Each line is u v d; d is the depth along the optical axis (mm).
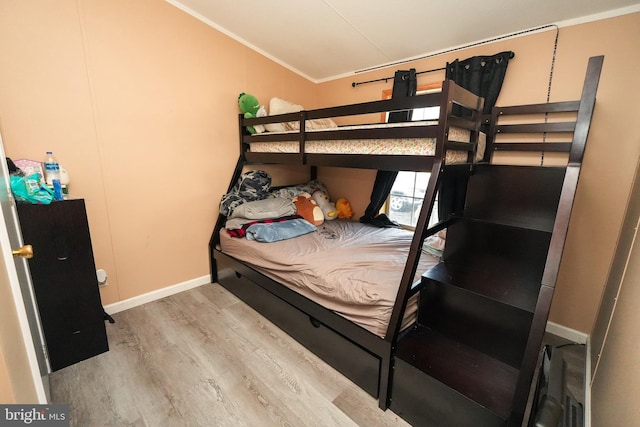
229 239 2506
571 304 2070
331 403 1483
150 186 2334
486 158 2240
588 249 1964
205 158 2643
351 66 3066
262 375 1656
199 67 2473
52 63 1785
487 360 1374
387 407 1456
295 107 2789
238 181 2881
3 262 720
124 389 1538
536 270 1544
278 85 3115
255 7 2230
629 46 1705
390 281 1624
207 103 2576
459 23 2086
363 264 1875
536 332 1076
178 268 2615
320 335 1770
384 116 2969
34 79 1731
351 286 1587
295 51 2865
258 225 2451
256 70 2885
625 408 846
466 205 1899
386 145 1668
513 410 1047
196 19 2395
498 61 2131
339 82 3324
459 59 2379
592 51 1822
